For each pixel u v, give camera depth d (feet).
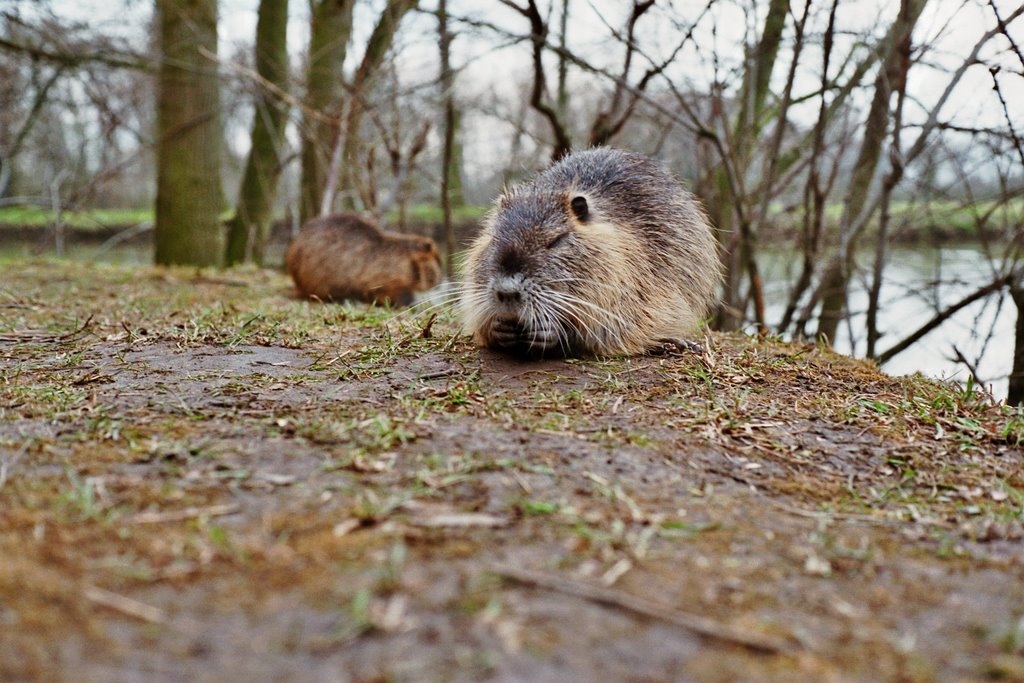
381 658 5.13
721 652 5.41
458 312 15.19
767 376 13.50
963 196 25.70
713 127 23.95
